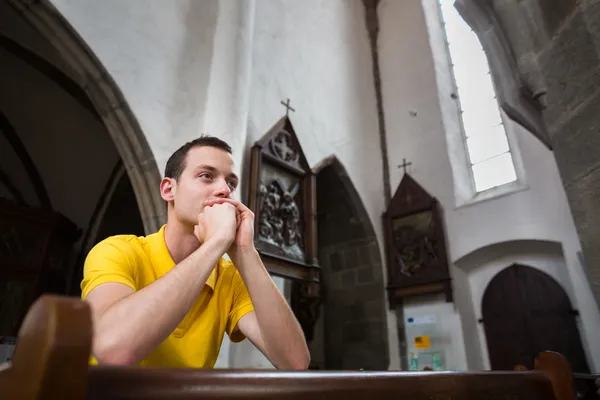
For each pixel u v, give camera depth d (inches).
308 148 236.4
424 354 228.1
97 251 42.0
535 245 215.8
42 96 234.7
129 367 18.2
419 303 239.9
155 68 161.8
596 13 75.5
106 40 148.6
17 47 215.5
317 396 23.7
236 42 186.4
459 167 259.1
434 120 273.1
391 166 283.9
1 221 200.4
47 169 245.6
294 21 261.1
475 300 236.2
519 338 214.4
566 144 81.1
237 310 52.3
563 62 82.8
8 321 190.1
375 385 27.1
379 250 257.9
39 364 14.8
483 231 228.4
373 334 242.2
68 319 15.9
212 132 161.2
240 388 20.9
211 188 48.3
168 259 47.1
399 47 313.0
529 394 40.1
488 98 271.6
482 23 114.0
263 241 180.5
